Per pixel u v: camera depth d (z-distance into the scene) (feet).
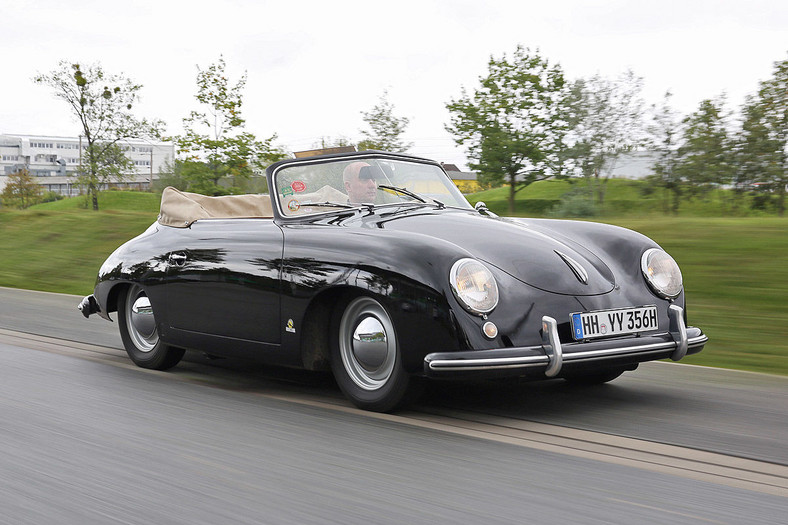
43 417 11.08
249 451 9.30
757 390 12.94
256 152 79.00
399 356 10.59
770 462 8.88
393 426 10.48
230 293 12.73
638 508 7.28
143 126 142.82
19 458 9.11
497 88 95.91
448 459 8.93
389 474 8.37
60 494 7.87
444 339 10.16
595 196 90.48
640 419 10.96
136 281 14.64
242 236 13.01
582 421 10.84
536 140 94.32
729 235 30.01
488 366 9.97
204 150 78.84
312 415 11.15
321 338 11.92
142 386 13.34
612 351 10.73
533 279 10.97
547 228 13.20
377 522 6.98
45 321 21.68
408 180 14.55
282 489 7.91
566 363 10.32
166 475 8.41
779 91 75.05
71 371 14.65
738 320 20.03
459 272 10.30
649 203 86.89
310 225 12.55
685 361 16.24
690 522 6.91
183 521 7.09
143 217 55.06
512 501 7.49
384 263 10.71
